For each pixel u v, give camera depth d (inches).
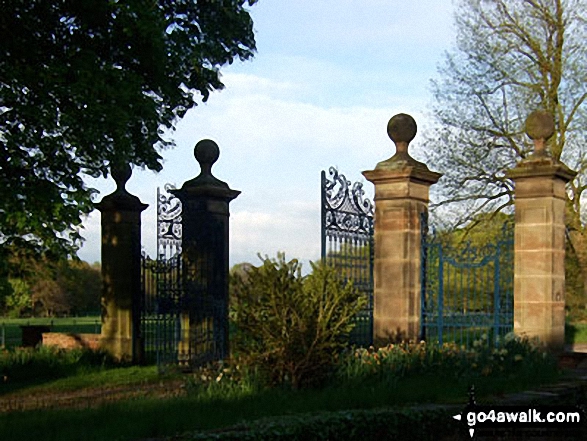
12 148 469.4
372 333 535.5
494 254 481.1
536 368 397.1
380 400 326.6
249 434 236.5
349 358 409.1
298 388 390.0
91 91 461.4
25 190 465.1
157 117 519.8
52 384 515.5
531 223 457.1
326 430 252.5
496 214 973.8
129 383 518.9
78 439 254.8
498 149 984.9
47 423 291.1
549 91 965.8
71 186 491.2
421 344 435.8
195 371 531.5
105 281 647.8
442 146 1000.2
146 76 544.7
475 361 406.6
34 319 1867.6
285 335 390.9
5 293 517.3
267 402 330.6
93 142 478.9
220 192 601.0
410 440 275.7
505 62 968.9
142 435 259.9
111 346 639.8
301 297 395.2
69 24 505.4
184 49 564.4
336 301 398.0
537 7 954.7
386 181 497.4
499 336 470.6
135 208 649.6
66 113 463.5
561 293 461.7
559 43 962.7
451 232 949.8
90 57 480.4
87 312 2058.3
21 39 484.4
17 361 577.3
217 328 584.7
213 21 610.9
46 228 479.5
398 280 486.3
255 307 397.4
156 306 615.8
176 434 261.3
